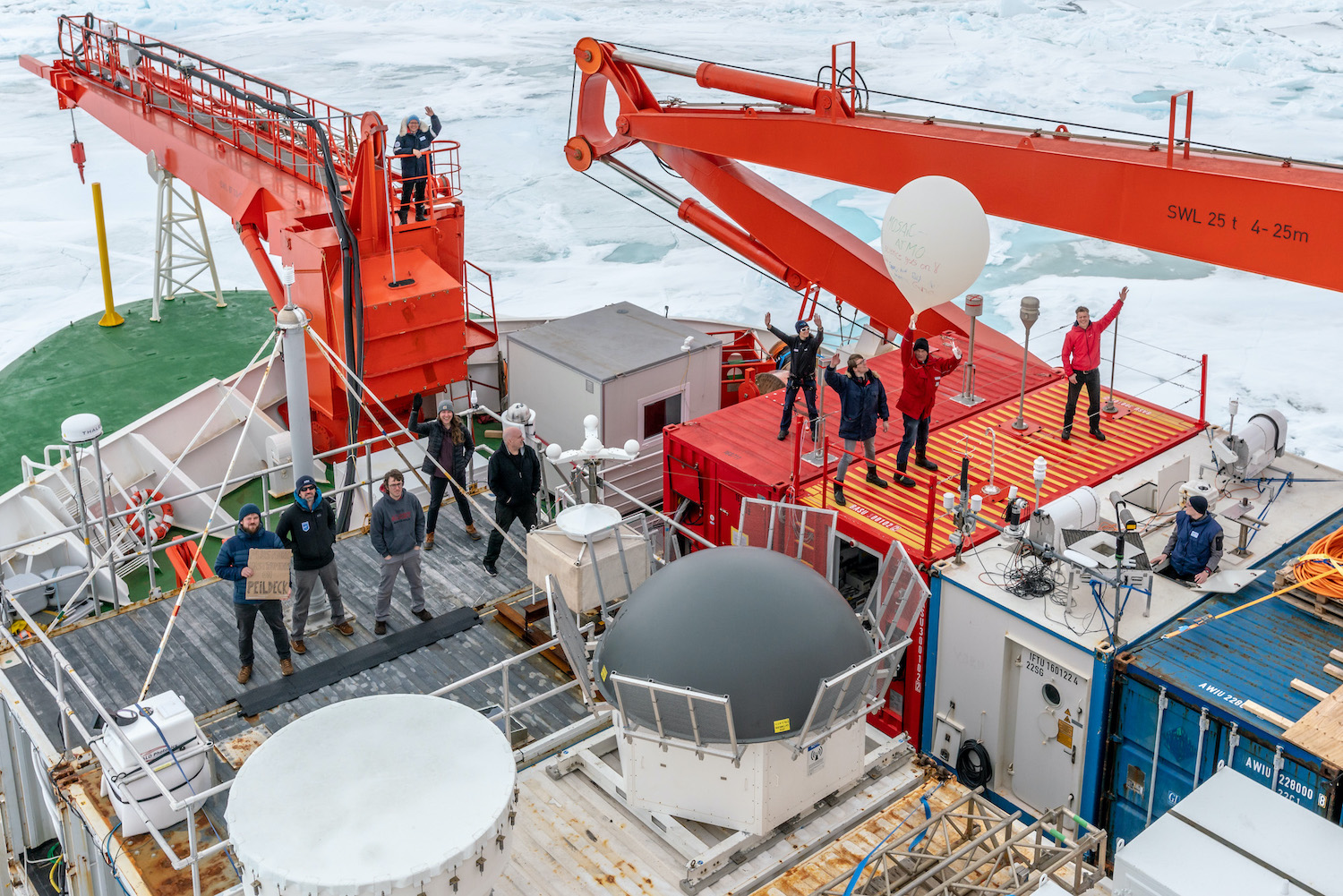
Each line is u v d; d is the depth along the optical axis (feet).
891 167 49.93
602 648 32.37
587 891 30.48
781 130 53.42
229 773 37.40
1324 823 26.63
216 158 83.15
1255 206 39.47
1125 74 222.69
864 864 29.45
